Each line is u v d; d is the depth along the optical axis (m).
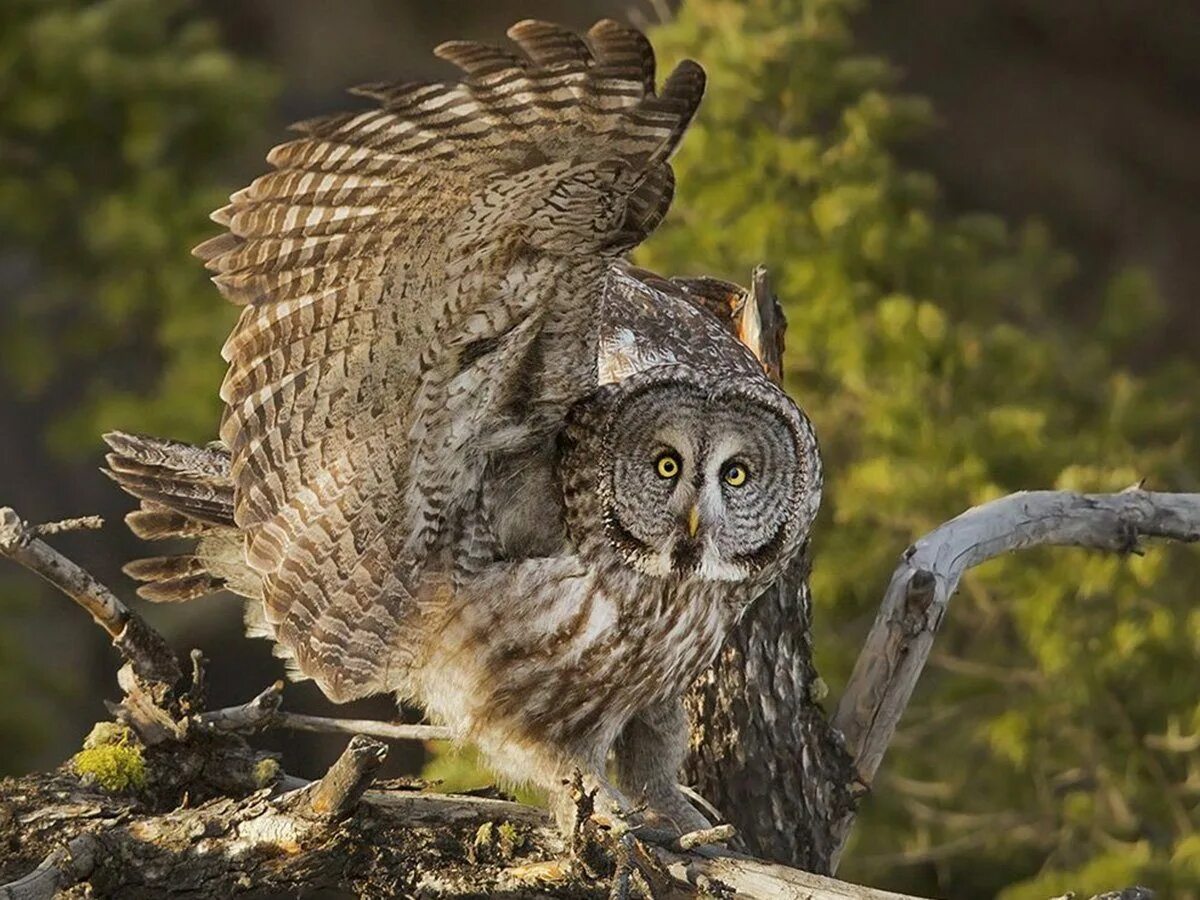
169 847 9.67
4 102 20.02
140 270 19.72
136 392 21.69
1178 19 33.31
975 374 16.80
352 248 9.12
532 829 10.18
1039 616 15.52
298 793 9.62
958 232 17.62
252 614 11.55
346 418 9.84
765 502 10.94
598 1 30.09
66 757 18.84
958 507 15.80
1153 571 15.30
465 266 9.27
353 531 10.28
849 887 9.46
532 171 8.70
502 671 10.70
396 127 8.45
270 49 28.95
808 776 11.31
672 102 8.26
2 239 20.47
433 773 12.52
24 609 18.50
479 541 10.57
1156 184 32.31
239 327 9.34
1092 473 15.48
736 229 16.48
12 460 23.20
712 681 11.33
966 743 16.34
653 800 11.15
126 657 10.20
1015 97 32.38
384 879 9.90
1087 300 30.64
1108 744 15.80
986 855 16.11
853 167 16.83
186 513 11.41
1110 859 14.93
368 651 10.70
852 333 16.22
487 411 10.09
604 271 9.39
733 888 9.56
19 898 9.20
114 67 20.02
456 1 29.91
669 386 10.68
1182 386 17.97
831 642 15.50
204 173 20.53
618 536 10.60
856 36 32.28
